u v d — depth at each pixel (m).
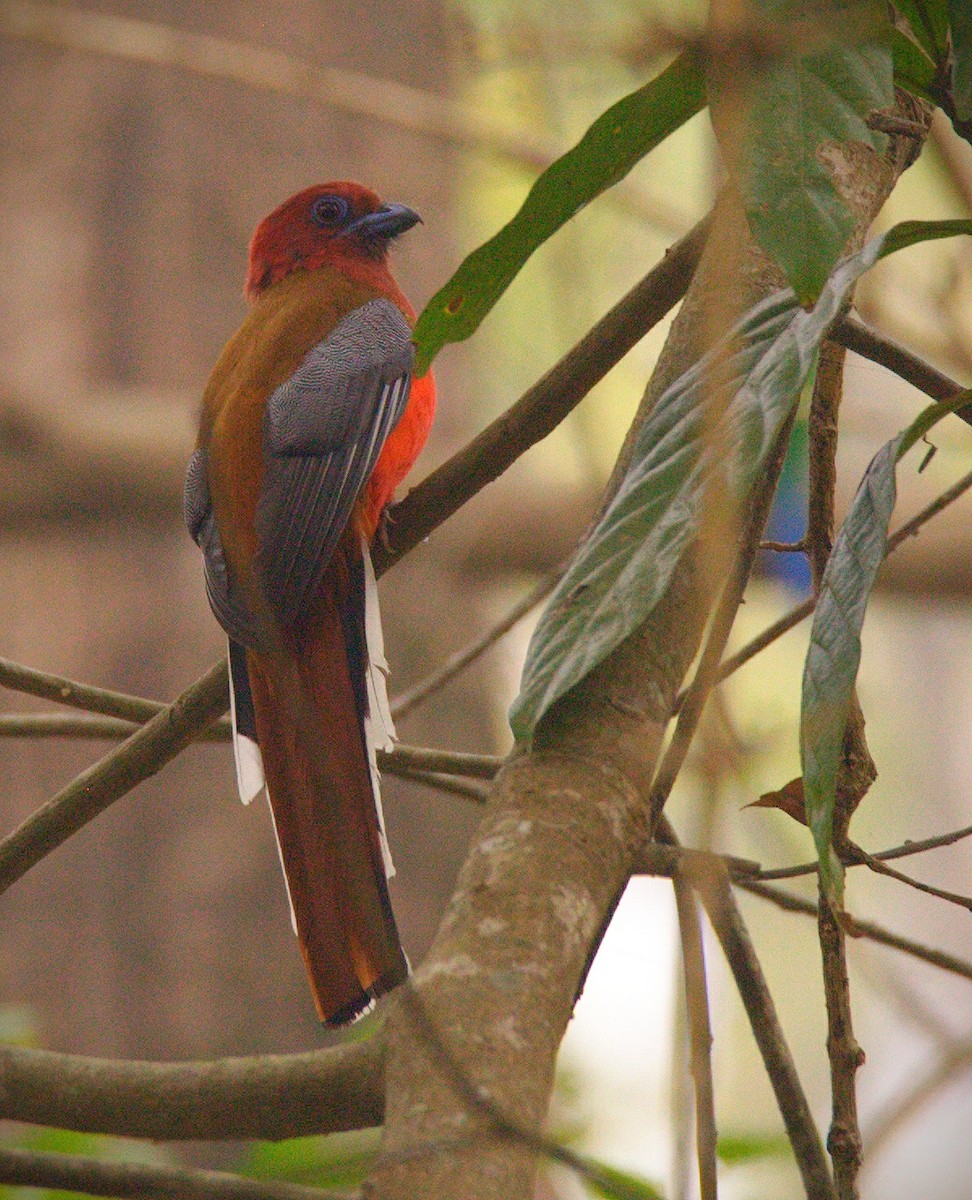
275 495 6.58
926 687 26.44
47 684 5.62
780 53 3.17
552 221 4.59
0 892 5.15
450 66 15.57
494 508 14.37
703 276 4.22
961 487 5.45
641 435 3.83
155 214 15.42
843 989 4.31
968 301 10.81
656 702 3.65
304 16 15.49
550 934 3.15
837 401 4.71
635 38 4.47
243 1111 3.90
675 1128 3.11
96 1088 3.98
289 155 15.52
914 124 4.02
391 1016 3.18
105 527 14.71
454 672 6.77
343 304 7.54
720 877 4.38
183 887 14.32
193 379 15.30
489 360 15.81
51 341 15.20
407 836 14.32
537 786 3.45
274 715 5.47
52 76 15.59
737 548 4.06
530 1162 2.79
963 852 26.97
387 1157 2.79
